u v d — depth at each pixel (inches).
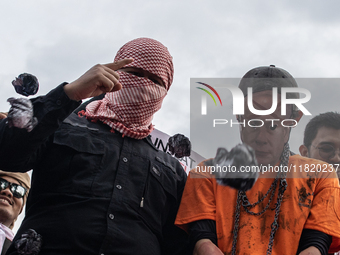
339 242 106.6
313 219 105.5
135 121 123.6
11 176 152.7
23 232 104.5
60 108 103.5
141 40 129.6
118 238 105.6
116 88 108.8
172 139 136.7
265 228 106.3
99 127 121.8
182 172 130.4
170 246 120.4
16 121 101.3
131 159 118.7
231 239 106.5
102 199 109.2
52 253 101.5
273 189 109.9
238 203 109.4
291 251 102.7
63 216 105.0
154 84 123.2
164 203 120.0
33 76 115.4
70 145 113.4
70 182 110.2
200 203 112.7
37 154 112.0
